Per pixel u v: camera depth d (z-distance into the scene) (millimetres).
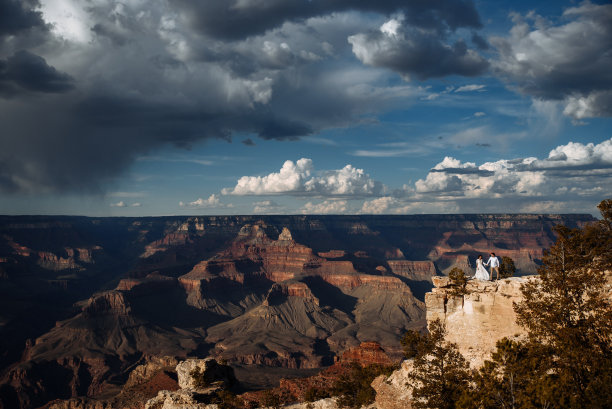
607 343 42250
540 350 42312
